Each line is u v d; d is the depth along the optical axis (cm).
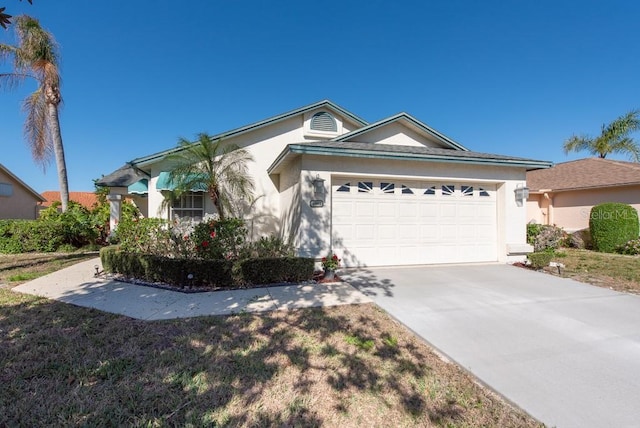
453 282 805
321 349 430
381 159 943
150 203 1198
